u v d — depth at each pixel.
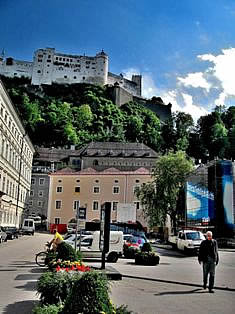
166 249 38.06
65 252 13.52
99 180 73.44
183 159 54.03
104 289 6.12
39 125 132.75
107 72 175.50
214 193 41.19
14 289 11.35
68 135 130.25
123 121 148.75
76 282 6.21
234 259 26.59
